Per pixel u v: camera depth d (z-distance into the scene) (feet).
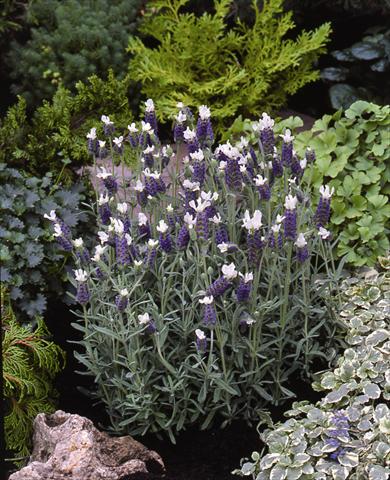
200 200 5.33
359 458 5.31
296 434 5.42
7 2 10.09
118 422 5.89
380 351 5.87
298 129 9.16
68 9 9.68
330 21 9.98
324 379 5.74
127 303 5.37
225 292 5.61
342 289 6.52
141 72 9.11
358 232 6.90
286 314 5.70
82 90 7.47
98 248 5.49
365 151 7.06
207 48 9.16
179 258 5.57
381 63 9.00
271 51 9.43
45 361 6.03
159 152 5.98
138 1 10.02
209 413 5.75
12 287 6.35
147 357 5.67
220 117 8.93
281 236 5.57
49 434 5.48
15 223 6.50
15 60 9.82
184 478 5.58
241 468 5.56
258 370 5.69
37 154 6.98
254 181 5.79
